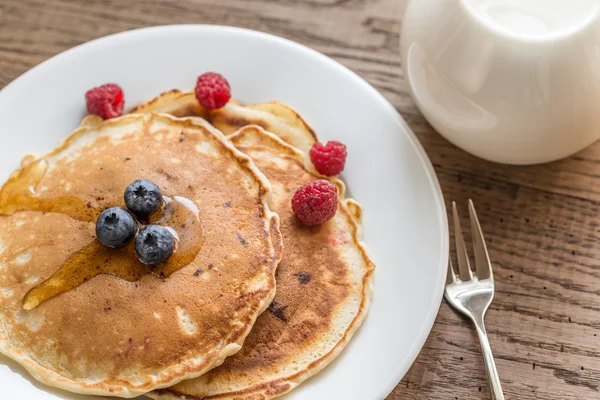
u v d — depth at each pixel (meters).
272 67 0.47
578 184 0.46
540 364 0.43
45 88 0.46
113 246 0.40
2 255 0.41
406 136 0.45
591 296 0.44
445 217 0.43
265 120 0.46
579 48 0.41
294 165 0.45
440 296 0.42
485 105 0.42
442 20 0.42
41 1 0.51
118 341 0.39
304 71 0.47
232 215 0.42
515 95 0.42
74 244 0.41
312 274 0.42
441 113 0.44
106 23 0.51
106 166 0.43
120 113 0.46
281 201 0.44
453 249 0.45
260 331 0.41
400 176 0.44
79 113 0.46
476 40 0.41
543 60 0.41
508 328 0.43
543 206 0.46
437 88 0.43
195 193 0.42
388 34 0.51
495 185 0.47
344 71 0.47
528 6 0.42
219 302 0.40
